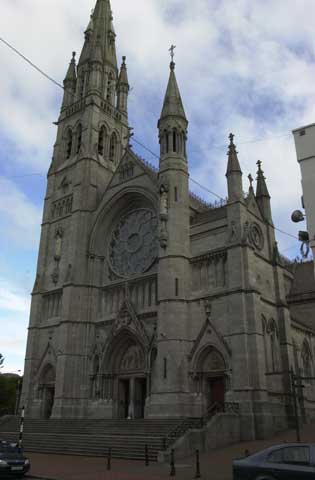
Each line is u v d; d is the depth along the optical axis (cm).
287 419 4444
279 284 5072
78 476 2566
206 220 5138
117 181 6369
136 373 5291
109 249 6275
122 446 3628
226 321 4484
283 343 4797
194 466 2847
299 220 2577
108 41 8412
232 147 5178
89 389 5550
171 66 6147
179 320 4741
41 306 6519
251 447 3456
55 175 7406
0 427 5584
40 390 5966
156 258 5562
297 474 1642
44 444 4275
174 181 5394
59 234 6725
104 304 5994
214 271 4831
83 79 8044
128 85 8250
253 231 5028
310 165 2544
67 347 5662
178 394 4425
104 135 7406
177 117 5734
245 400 4022
